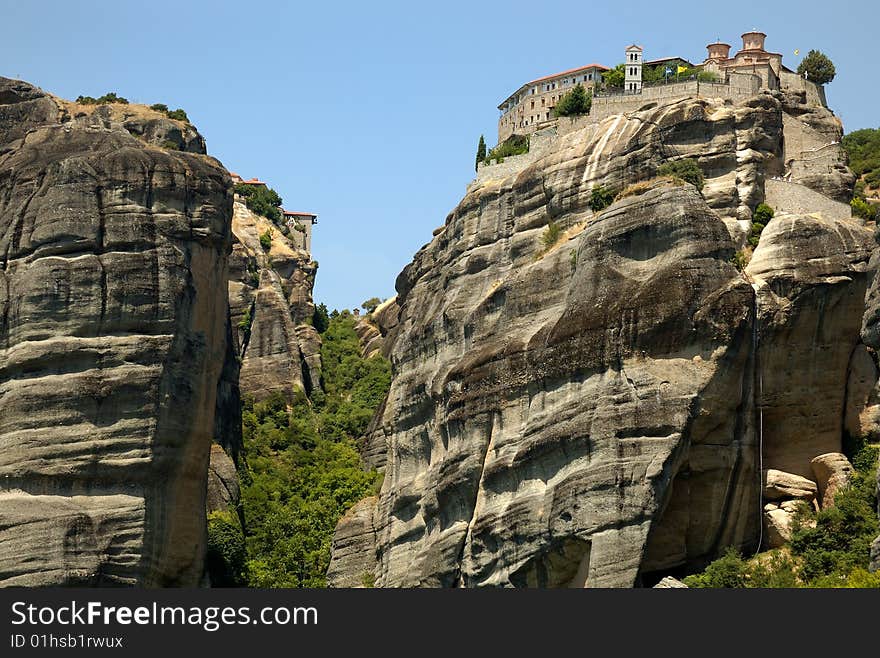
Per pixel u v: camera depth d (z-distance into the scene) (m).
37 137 119.81
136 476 107.62
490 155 132.88
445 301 123.69
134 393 108.19
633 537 99.38
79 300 108.69
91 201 110.50
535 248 117.69
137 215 110.94
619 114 118.94
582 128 121.56
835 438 107.06
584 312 105.44
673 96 119.75
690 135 113.69
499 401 110.25
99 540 105.56
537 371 107.00
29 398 107.19
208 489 132.75
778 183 112.81
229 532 125.12
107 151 114.31
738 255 108.50
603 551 99.62
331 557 128.00
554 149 120.50
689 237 103.62
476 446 111.25
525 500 104.94
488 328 115.94
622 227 106.00
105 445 107.12
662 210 104.88
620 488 100.06
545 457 104.75
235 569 124.44
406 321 133.75
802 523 104.12
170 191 112.44
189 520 112.00
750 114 113.25
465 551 110.81
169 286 110.50
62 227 109.56
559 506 102.00
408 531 120.50
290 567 130.38
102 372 108.00
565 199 116.62
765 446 106.44
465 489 111.56
